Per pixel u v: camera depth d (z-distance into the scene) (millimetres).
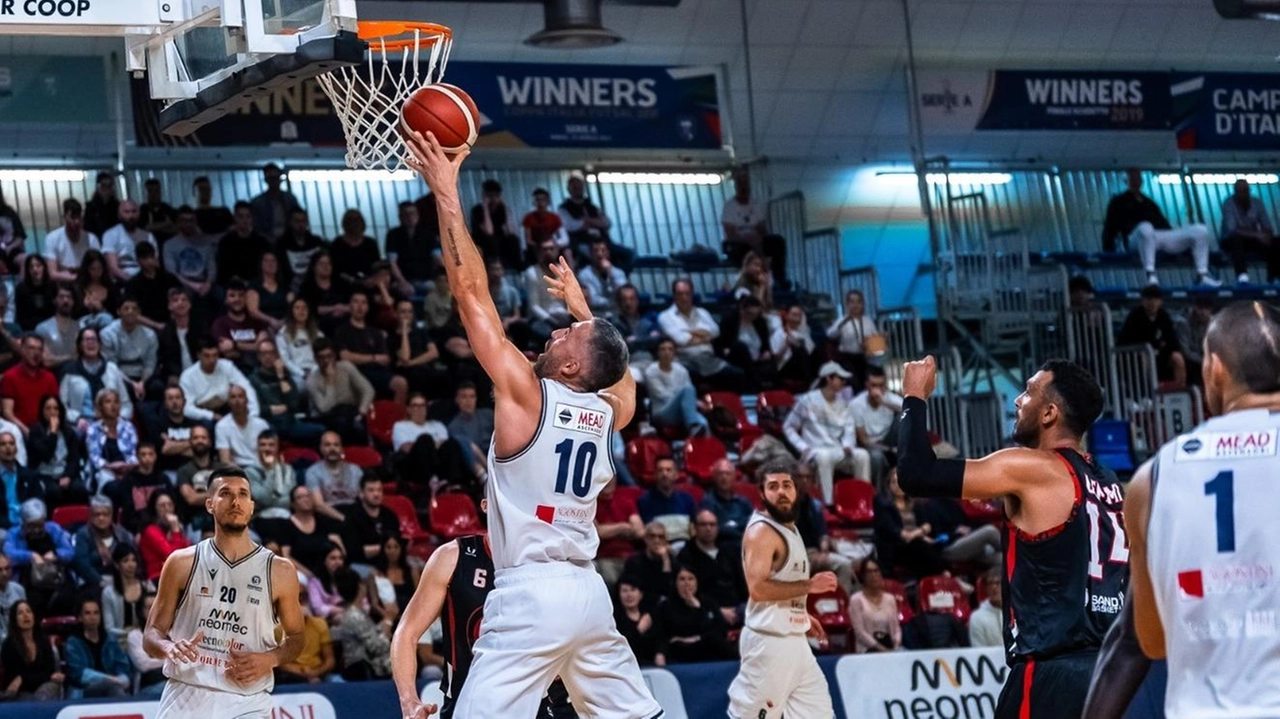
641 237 17906
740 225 17328
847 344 15750
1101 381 16062
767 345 15461
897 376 16812
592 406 4816
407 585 11086
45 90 15148
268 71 5699
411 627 5602
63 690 9727
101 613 10086
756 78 17828
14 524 11047
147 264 13719
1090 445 14578
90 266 13508
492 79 16641
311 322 13625
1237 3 11445
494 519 4793
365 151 5988
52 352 12938
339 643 10281
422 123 4836
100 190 14805
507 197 17438
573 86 16891
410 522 12016
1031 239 18766
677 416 14078
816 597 11805
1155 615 3318
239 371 12711
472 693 4672
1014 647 4805
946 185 17359
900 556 12586
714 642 10828
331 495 11820
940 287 16938
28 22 5832
